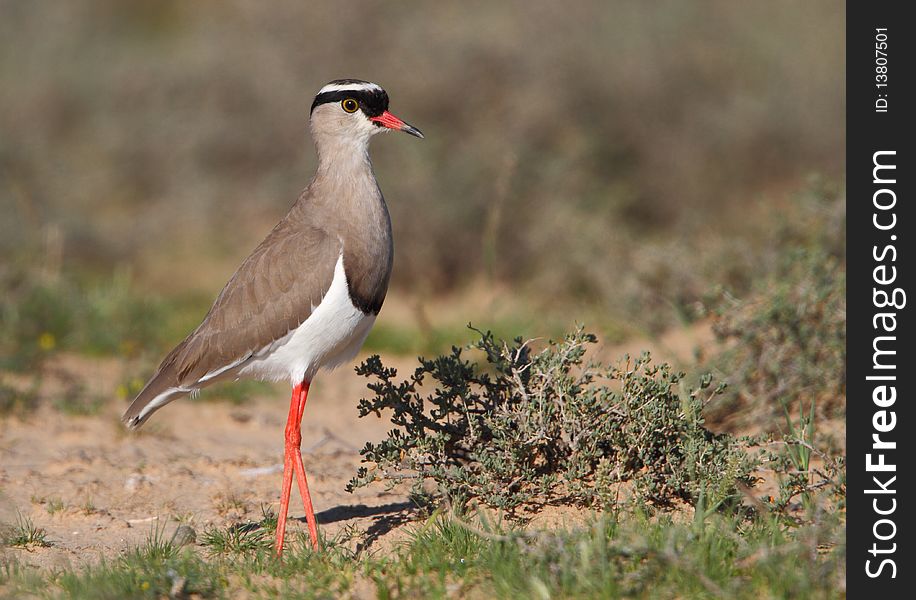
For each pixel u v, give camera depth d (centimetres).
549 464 888
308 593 733
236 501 980
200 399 1370
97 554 858
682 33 2317
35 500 982
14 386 1348
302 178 2216
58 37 2816
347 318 861
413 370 1504
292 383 873
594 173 2088
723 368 1168
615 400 867
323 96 884
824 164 2320
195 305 1817
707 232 1931
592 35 2211
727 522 770
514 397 877
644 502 839
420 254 1966
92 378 1432
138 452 1152
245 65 2317
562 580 704
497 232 1961
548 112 2073
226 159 2330
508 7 2230
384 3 2227
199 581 762
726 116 2253
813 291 1151
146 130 2400
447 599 715
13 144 2262
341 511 943
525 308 1742
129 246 2134
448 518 849
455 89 2092
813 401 985
